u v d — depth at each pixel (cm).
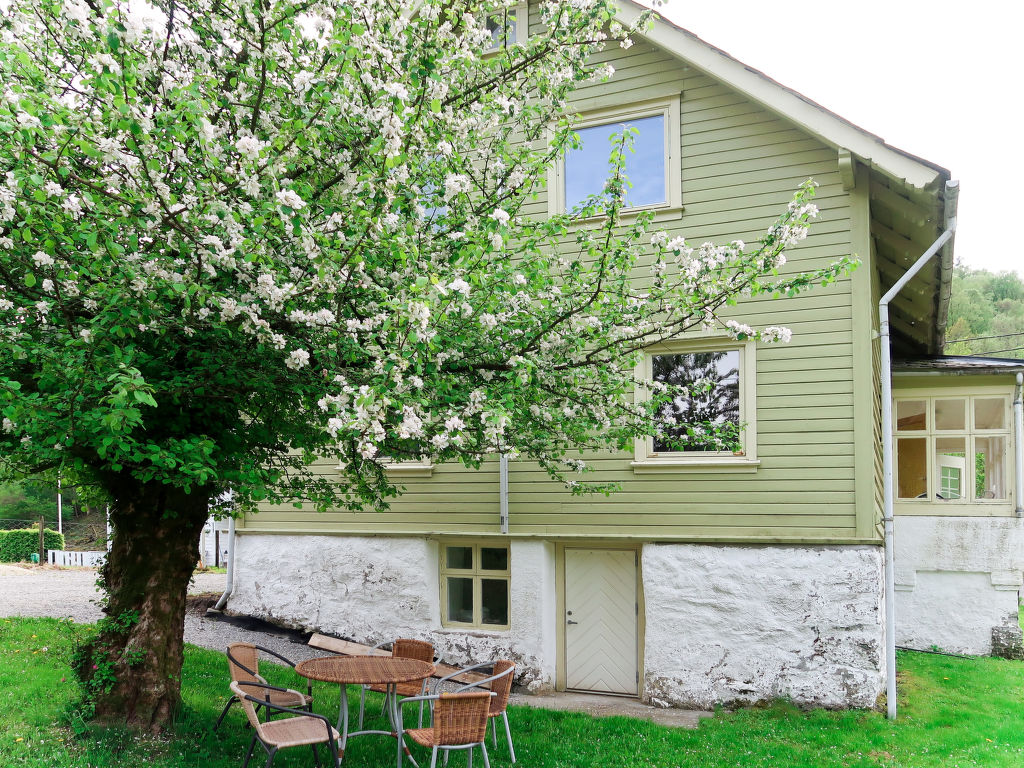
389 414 506
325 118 493
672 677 923
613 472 1002
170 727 677
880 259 1171
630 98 1036
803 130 944
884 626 902
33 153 412
